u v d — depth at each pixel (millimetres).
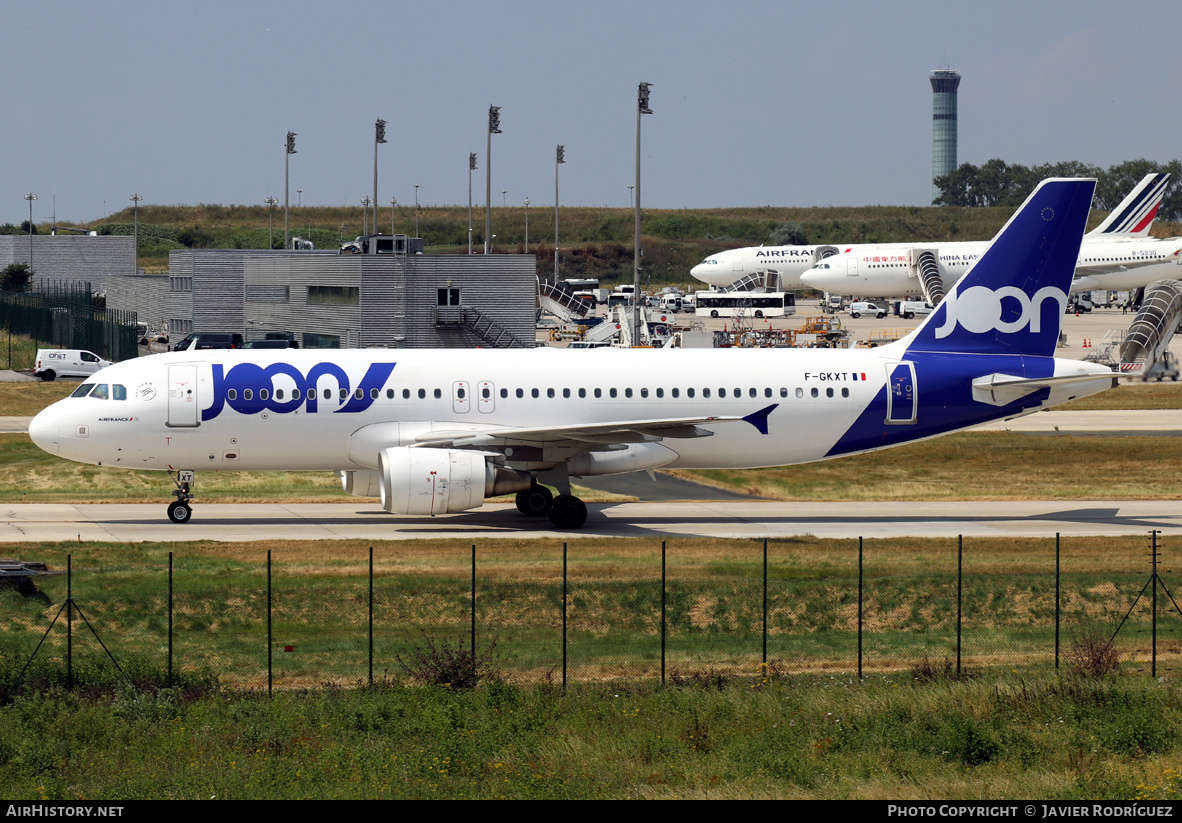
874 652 120188
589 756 86688
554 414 174000
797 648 120750
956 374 183500
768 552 153875
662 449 176875
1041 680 107062
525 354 178625
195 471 172625
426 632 120562
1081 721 97375
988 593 136125
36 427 165250
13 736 88250
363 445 170500
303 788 78750
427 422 171250
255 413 167500
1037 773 85812
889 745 91375
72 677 103750
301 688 104562
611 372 176875
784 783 82750
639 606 129125
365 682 105750
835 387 180625
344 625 122062
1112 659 111750
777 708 98688
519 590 131250
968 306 185500
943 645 122250
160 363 169125
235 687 104938
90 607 123375
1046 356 187375
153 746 88188
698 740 90875
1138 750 90750
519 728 92812
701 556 150875
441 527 173125
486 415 172500
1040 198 183750
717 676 108688
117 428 165125
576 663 113750
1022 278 185250
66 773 82562
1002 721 96500
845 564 148000
